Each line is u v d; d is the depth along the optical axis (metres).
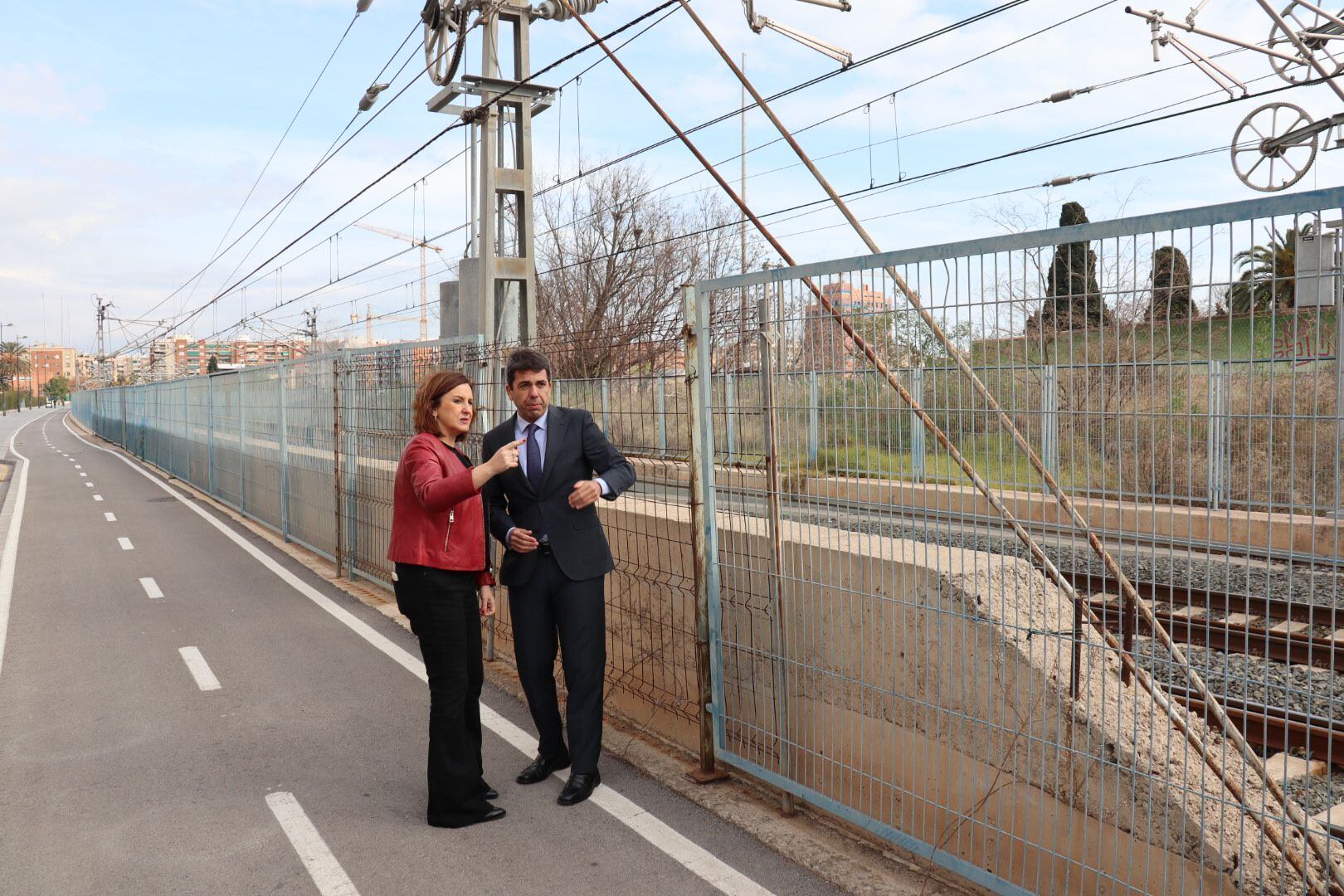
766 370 4.07
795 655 4.12
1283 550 2.39
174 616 8.56
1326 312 2.29
